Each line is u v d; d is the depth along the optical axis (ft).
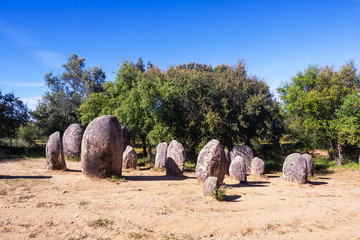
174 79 74.49
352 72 77.05
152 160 75.56
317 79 77.87
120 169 39.42
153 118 67.72
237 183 43.78
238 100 75.31
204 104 71.46
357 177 56.13
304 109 75.51
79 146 63.46
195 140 74.02
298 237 19.25
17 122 87.15
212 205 26.71
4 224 19.03
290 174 45.50
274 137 86.28
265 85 82.33
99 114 78.02
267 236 19.27
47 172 42.32
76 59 132.05
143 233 18.57
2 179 35.60
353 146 81.20
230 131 76.84
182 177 46.52
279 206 27.68
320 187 42.45
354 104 64.49
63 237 17.33
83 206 24.17
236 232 19.74
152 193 30.78
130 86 77.87
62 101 107.55
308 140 84.12
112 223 20.11
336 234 20.13
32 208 23.06
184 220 21.56
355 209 27.78
